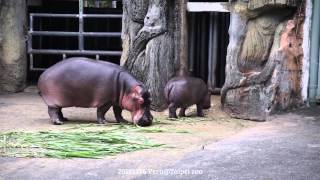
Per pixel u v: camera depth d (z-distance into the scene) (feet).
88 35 42.78
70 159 21.66
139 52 35.91
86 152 22.44
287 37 31.35
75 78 29.37
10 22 41.39
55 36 45.80
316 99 32.17
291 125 28.19
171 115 32.07
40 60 45.78
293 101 31.94
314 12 31.63
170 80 32.65
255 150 21.98
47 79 29.78
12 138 25.22
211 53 38.45
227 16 38.29
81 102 29.73
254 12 31.91
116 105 30.09
